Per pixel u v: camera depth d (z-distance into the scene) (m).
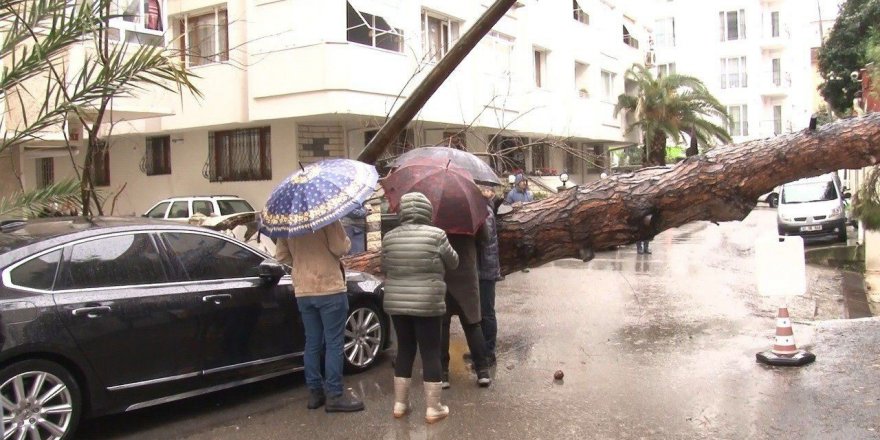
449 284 5.98
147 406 5.46
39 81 9.77
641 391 5.94
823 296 11.06
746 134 47.31
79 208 5.86
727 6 47.69
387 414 5.56
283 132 16.89
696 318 9.07
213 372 5.61
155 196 19.08
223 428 5.37
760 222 28.61
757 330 8.22
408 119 7.17
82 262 5.04
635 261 16.36
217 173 18.03
